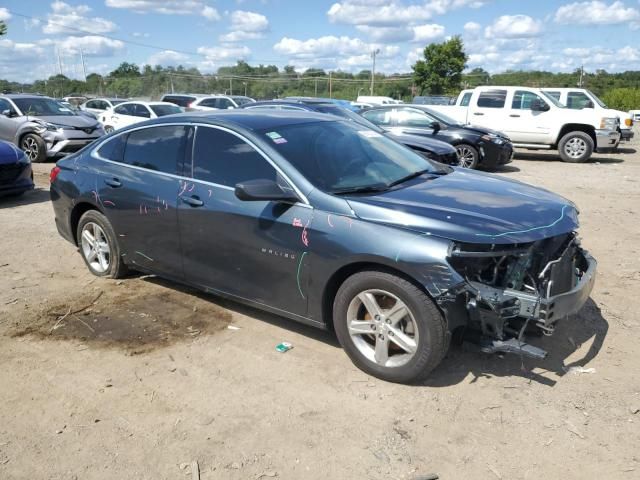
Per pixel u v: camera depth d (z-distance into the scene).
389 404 3.39
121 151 5.12
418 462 2.90
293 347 4.11
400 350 3.65
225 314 4.68
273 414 3.31
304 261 3.76
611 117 15.12
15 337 4.30
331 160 4.11
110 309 4.80
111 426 3.22
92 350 4.10
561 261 3.48
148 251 4.88
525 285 3.42
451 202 3.70
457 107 16.94
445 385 3.57
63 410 3.38
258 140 4.10
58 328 4.45
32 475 2.83
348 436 3.11
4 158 8.56
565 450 2.98
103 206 5.12
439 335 3.34
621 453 2.95
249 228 4.01
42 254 6.36
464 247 3.27
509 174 13.06
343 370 3.78
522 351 3.30
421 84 65.62
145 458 2.95
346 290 3.64
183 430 3.18
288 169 3.90
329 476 2.81
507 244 3.31
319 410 3.34
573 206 4.06
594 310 4.73
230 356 3.99
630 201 9.52
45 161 13.95
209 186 4.29
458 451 2.98
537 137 15.79
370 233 3.46
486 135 13.09
